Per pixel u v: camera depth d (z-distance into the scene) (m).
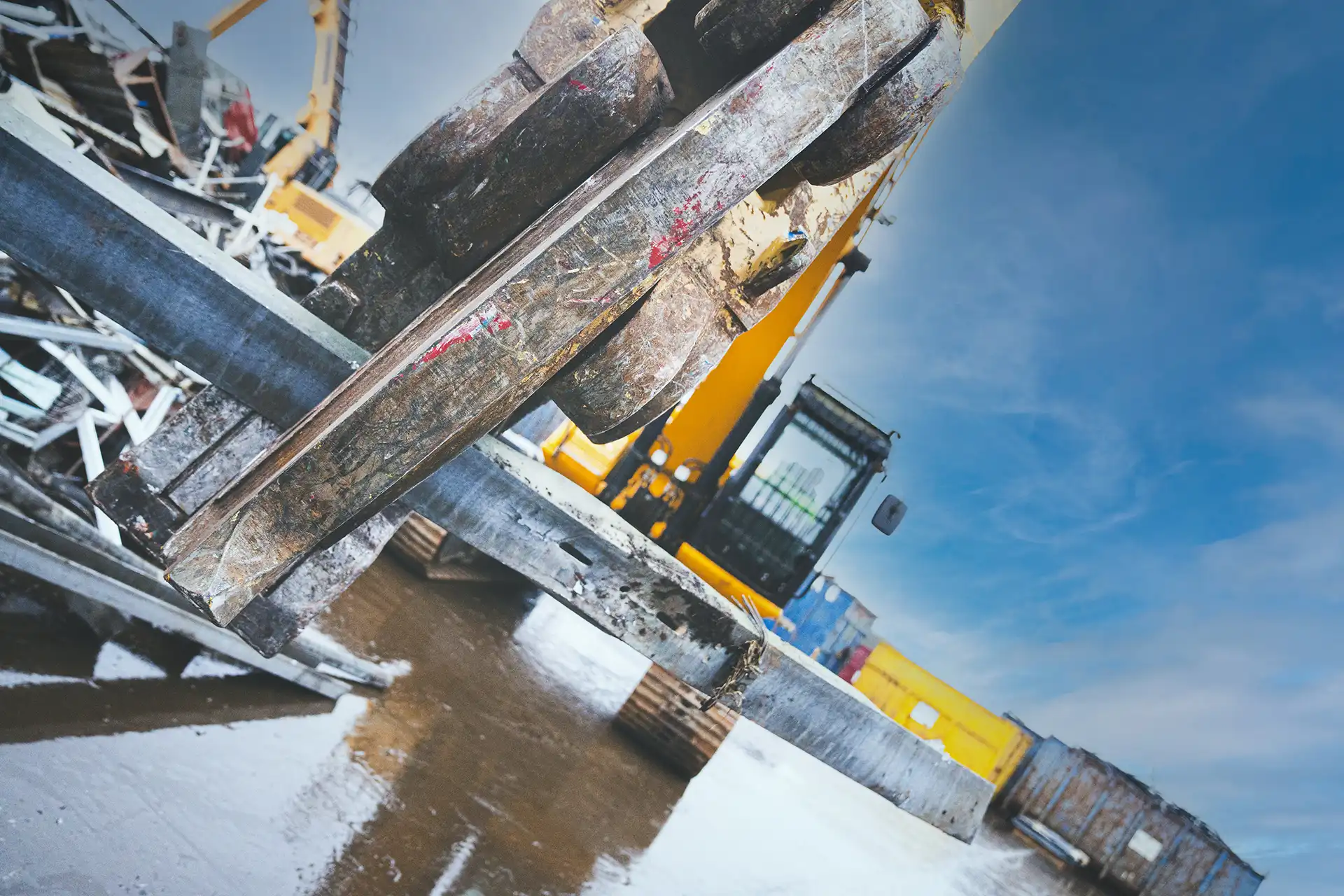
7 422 4.41
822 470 10.90
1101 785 15.12
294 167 13.93
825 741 3.48
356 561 3.06
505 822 4.49
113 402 4.96
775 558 10.86
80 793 2.87
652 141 2.67
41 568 3.23
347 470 1.99
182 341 2.50
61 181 2.24
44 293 5.05
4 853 2.46
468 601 8.12
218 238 9.71
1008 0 3.29
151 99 9.61
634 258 2.04
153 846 2.84
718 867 5.66
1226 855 14.54
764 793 8.31
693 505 10.72
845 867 7.24
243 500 2.01
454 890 3.61
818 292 11.30
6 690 3.17
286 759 3.82
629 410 2.61
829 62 2.17
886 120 2.42
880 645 15.44
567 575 3.02
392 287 3.02
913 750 3.61
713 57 2.54
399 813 3.96
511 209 2.72
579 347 2.18
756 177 2.12
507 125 2.57
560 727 6.42
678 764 6.98
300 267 11.95
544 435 9.93
